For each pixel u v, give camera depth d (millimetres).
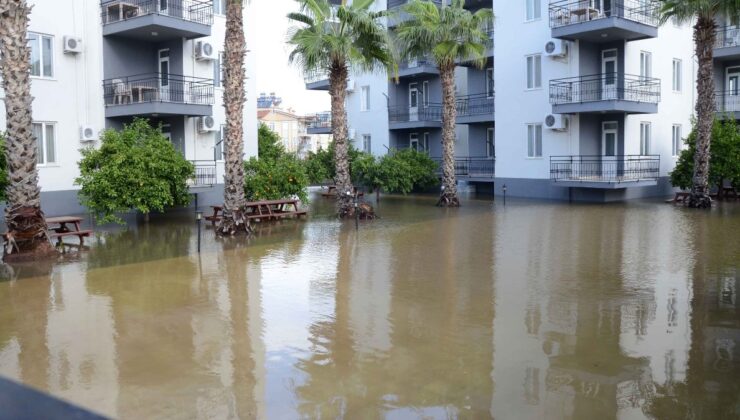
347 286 10430
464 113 33156
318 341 7395
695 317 8195
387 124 36781
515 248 14312
